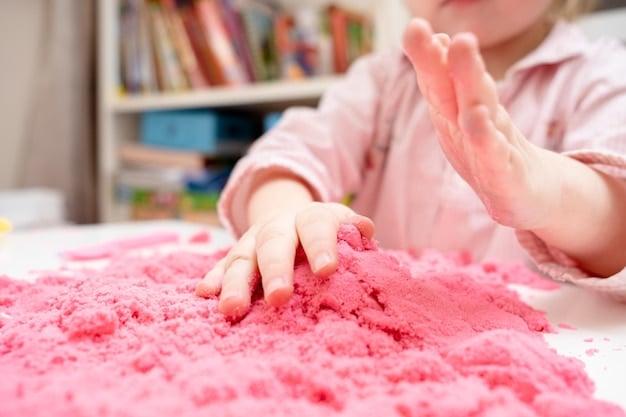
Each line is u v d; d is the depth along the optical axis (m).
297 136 0.61
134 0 1.21
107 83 1.22
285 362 0.26
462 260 0.49
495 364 0.27
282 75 1.13
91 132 1.32
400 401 0.25
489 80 0.29
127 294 0.32
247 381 0.25
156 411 0.23
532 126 0.58
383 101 0.68
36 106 1.29
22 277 0.43
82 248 0.52
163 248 0.54
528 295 0.40
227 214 0.54
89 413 0.23
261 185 0.52
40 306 0.34
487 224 0.58
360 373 0.27
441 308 0.32
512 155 0.31
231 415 0.23
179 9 1.17
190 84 1.16
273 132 0.62
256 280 0.33
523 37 0.64
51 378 0.26
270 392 0.25
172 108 1.22
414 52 0.30
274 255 0.32
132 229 0.68
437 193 0.61
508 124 0.31
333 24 1.08
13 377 0.26
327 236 0.33
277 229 0.34
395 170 0.64
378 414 0.24
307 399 0.25
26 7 1.32
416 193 0.62
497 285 0.39
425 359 0.27
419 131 0.63
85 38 1.27
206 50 1.14
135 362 0.27
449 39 0.31
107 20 1.20
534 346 0.29
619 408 0.25
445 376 0.27
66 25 1.23
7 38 1.33
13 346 0.29
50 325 0.30
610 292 0.38
